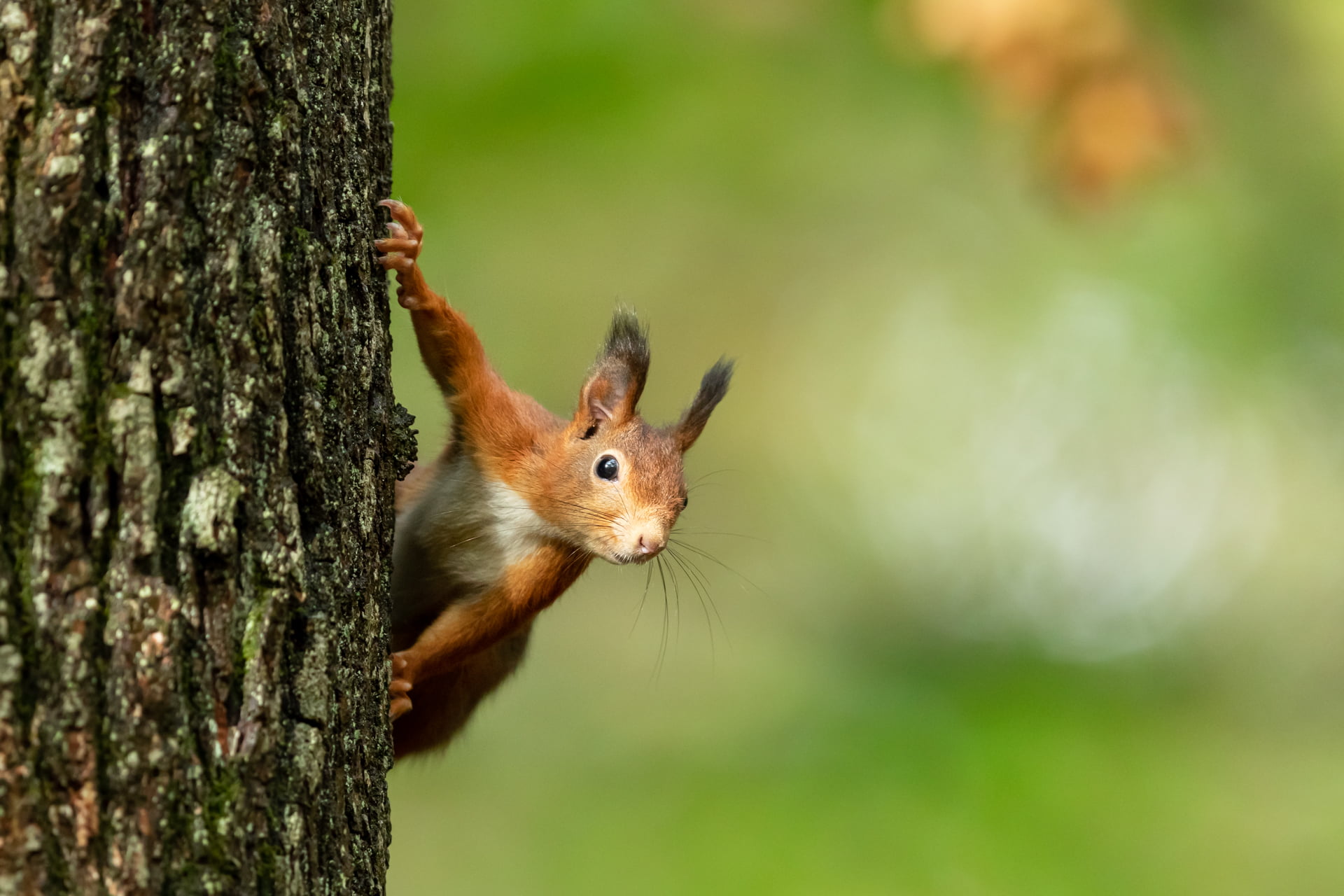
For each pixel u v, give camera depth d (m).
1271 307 17.31
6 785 3.51
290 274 4.21
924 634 19.41
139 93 3.87
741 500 22.42
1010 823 12.63
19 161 3.70
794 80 14.45
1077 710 15.91
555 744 14.73
